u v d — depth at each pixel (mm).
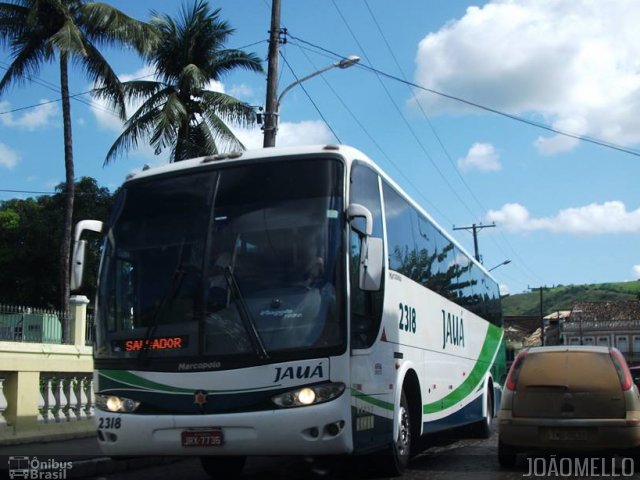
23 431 11719
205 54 28016
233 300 7246
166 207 7938
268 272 7301
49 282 33906
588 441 8953
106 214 35031
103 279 7910
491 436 15867
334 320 7074
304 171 7691
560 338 87750
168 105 25625
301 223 7426
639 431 8867
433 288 11438
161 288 7559
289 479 9227
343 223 7438
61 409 12836
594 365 9219
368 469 8867
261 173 7781
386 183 9422
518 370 9539
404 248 9898
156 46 26547
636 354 83625
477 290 15469
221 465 9453
